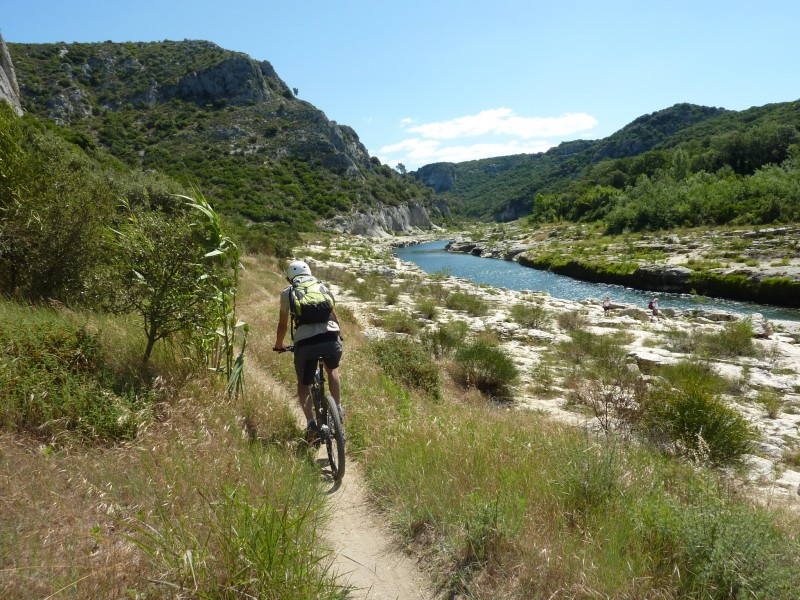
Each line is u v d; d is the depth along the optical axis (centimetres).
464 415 731
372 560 318
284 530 255
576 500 374
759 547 282
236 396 516
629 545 311
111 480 319
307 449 471
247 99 12988
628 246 5547
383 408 623
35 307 659
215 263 538
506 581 291
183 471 340
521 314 2388
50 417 375
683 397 835
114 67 12688
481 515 324
